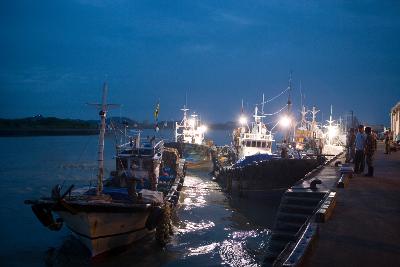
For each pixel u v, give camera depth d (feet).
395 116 145.59
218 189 114.01
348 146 75.92
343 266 22.48
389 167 67.97
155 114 92.94
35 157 195.72
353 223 31.17
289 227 39.14
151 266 53.06
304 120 160.56
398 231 29.04
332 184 49.90
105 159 194.29
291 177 92.17
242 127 136.05
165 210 61.72
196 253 58.39
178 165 117.70
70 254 56.85
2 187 109.09
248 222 76.95
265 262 37.70
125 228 56.49
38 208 52.08
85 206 49.78
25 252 57.62
